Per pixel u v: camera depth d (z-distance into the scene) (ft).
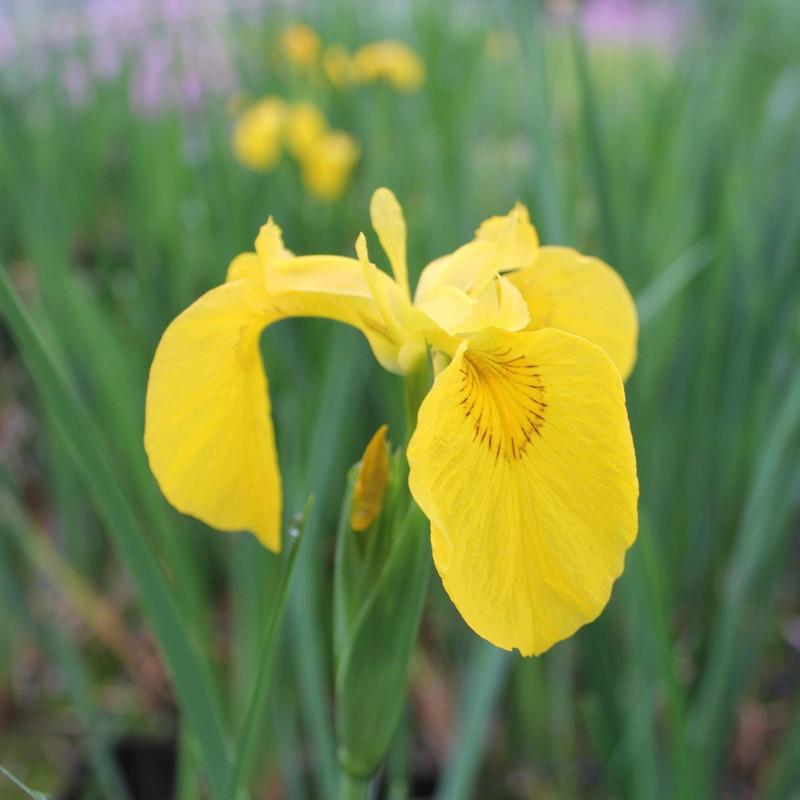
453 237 1.39
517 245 0.66
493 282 0.52
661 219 1.37
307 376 1.35
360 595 0.59
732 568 1.14
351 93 1.97
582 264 0.67
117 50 2.00
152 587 0.59
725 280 1.22
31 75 2.03
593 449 0.49
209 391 0.60
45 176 1.61
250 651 1.04
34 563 1.39
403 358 0.58
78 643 1.49
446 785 0.96
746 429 1.24
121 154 2.13
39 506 1.75
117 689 1.40
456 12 2.36
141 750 1.29
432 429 0.46
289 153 1.72
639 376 1.18
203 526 1.41
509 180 1.73
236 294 0.59
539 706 1.22
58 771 1.27
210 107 1.63
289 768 1.04
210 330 0.59
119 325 1.47
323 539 1.37
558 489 0.49
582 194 1.34
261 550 1.02
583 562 0.48
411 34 2.03
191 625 0.99
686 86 1.55
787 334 1.24
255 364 0.63
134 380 1.32
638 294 1.21
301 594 0.96
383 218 0.62
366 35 2.13
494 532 0.48
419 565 0.57
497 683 0.92
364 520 0.59
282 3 2.23
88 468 0.57
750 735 1.32
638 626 0.92
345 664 0.59
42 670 1.44
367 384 1.43
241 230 1.42
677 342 1.30
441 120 1.69
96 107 1.97
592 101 1.10
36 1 2.05
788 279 1.19
